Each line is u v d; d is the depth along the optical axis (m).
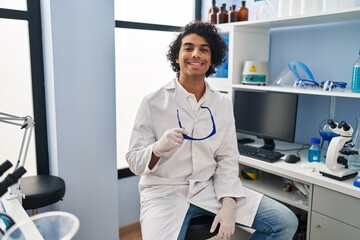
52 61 1.91
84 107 2.05
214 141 1.57
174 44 1.64
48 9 1.88
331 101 2.19
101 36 2.06
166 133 1.36
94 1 2.00
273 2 2.38
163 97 1.55
